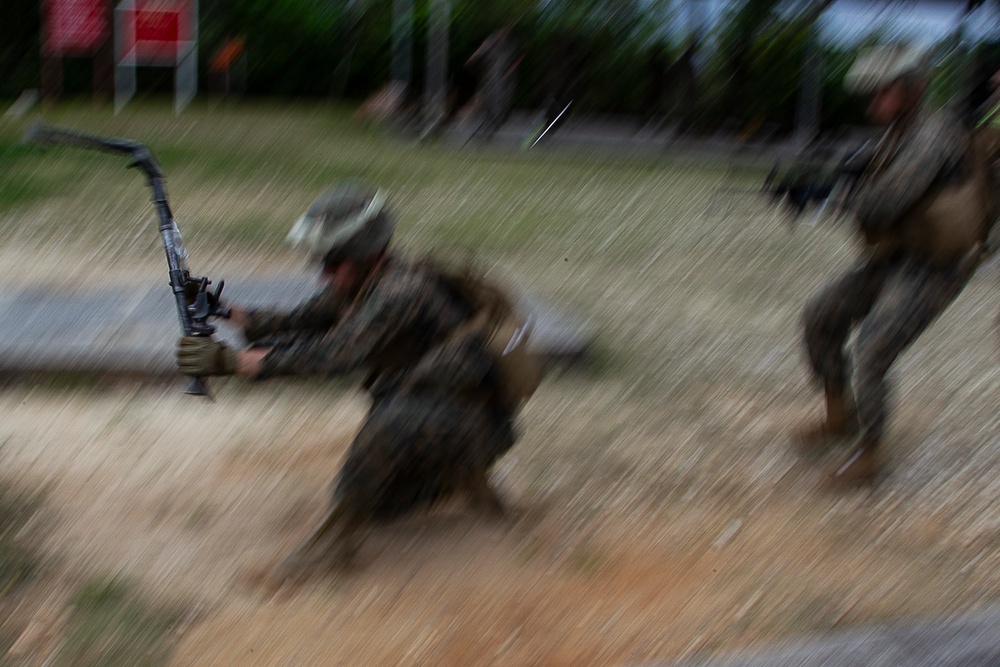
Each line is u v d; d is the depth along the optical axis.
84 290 7.79
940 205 4.84
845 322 5.32
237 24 26.55
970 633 3.79
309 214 3.98
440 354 4.04
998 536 4.72
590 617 4.04
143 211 10.91
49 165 13.19
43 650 3.75
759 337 7.61
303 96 27.41
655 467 5.38
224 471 5.18
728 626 3.99
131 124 19.23
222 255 9.42
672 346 7.32
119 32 22.89
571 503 4.95
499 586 4.23
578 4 21.39
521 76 21.89
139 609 3.99
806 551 4.58
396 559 4.38
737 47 20.42
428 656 3.79
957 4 12.73
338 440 5.55
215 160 14.49
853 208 5.17
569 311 8.02
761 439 5.75
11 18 23.97
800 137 20.39
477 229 10.96
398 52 25.05
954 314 8.23
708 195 13.55
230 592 4.14
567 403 6.16
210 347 3.93
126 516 4.70
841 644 3.72
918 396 6.45
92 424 5.61
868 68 4.93
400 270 4.02
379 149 16.75
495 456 4.29
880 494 5.10
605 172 15.42
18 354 6.04
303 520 4.72
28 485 4.91
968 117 5.40
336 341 3.91
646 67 21.20
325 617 3.98
